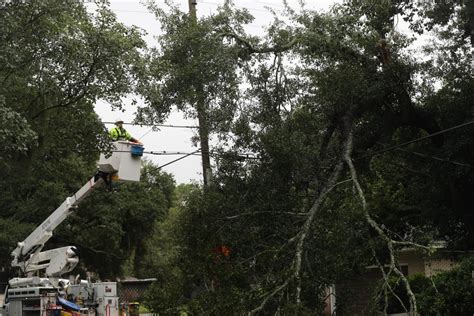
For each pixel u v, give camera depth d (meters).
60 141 24.27
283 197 19.34
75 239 56.84
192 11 24.84
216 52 20.61
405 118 23.00
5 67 18.88
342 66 21.44
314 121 21.16
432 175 24.81
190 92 20.62
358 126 23.27
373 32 21.50
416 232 20.14
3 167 24.61
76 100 20.69
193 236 18.69
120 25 19.92
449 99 24.28
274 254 17.52
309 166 19.78
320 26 20.77
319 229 17.98
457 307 26.17
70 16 19.56
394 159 26.05
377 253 19.28
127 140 24.05
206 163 21.84
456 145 23.05
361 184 23.08
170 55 21.14
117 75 19.66
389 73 21.41
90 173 50.69
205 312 16.62
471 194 25.55
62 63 19.59
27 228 50.75
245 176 19.66
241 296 16.47
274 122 20.88
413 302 16.17
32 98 22.77
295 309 15.88
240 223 18.88
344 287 18.62
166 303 17.88
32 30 19.02
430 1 23.34
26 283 28.78
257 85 22.09
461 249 28.42
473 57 24.33
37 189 51.00
